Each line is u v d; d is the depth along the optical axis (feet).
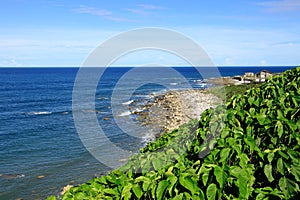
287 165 11.69
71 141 100.83
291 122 13.30
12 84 394.32
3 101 234.99
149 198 11.24
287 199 11.64
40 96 265.54
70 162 77.82
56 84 390.42
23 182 66.39
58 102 225.15
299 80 18.53
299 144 12.89
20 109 191.62
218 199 10.14
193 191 10.24
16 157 85.25
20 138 110.11
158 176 11.57
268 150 12.57
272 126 13.52
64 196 12.21
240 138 13.15
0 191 61.98
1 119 154.20
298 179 11.54
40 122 142.61
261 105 15.96
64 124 135.33
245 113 15.51
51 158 82.48
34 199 58.39
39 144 98.99
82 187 12.67
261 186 12.60
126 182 12.15
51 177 68.49
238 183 10.64
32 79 487.61
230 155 11.91
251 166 12.46
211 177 10.62
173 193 10.65
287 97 16.03
